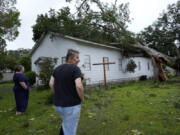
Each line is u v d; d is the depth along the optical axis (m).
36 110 4.75
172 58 11.21
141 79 17.23
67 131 1.84
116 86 11.07
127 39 12.58
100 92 7.77
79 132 2.75
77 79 1.78
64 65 2.01
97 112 4.08
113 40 14.52
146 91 7.52
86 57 11.39
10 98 7.71
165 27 14.38
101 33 13.04
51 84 2.05
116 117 3.56
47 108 4.96
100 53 12.77
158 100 5.18
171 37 14.13
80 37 13.14
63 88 1.85
